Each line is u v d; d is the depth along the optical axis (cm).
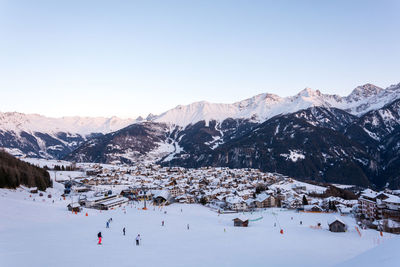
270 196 16888
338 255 4731
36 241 4762
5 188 12475
